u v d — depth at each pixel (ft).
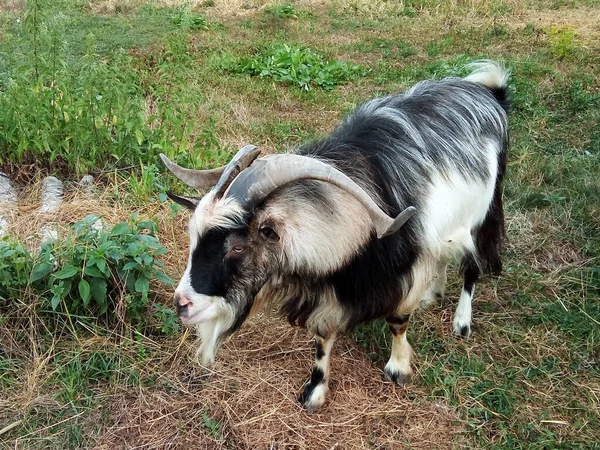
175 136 7.73
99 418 4.67
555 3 17.02
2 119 7.32
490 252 5.49
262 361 5.23
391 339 5.45
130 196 6.90
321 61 12.12
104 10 15.90
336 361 5.25
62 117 7.39
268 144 8.86
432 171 4.42
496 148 5.10
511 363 5.34
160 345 5.28
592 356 5.42
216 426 4.62
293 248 3.84
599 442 4.60
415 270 4.43
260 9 16.52
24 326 5.21
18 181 7.27
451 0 16.98
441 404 4.90
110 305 5.46
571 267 6.56
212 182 4.29
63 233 6.16
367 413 4.81
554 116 9.72
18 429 4.54
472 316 5.86
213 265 3.78
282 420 4.71
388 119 4.46
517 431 4.70
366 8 16.60
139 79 9.80
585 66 12.02
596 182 7.81
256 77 11.48
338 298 4.22
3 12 14.34
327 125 9.62
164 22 14.75
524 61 12.02
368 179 4.10
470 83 5.26
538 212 7.37
